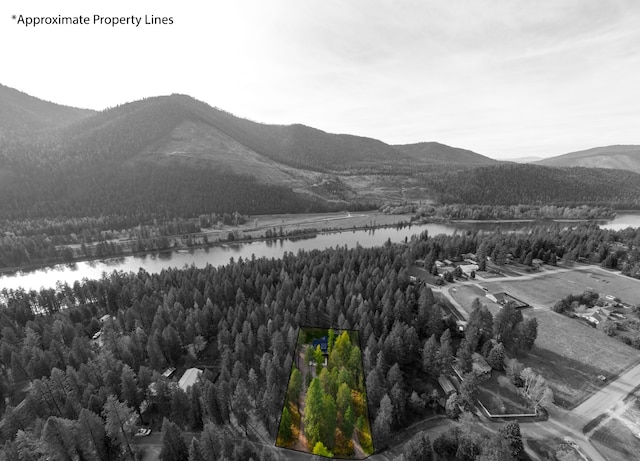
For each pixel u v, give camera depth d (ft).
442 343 227.61
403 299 285.64
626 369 234.38
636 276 406.62
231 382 190.80
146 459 168.45
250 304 283.38
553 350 255.91
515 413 195.21
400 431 184.03
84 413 156.87
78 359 221.66
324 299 297.74
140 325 276.82
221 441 152.66
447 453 168.35
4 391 204.13
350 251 437.99
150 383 200.03
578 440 177.68
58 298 327.67
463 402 196.03
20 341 248.93
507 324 253.24
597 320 294.66
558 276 411.54
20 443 148.87
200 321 267.18
